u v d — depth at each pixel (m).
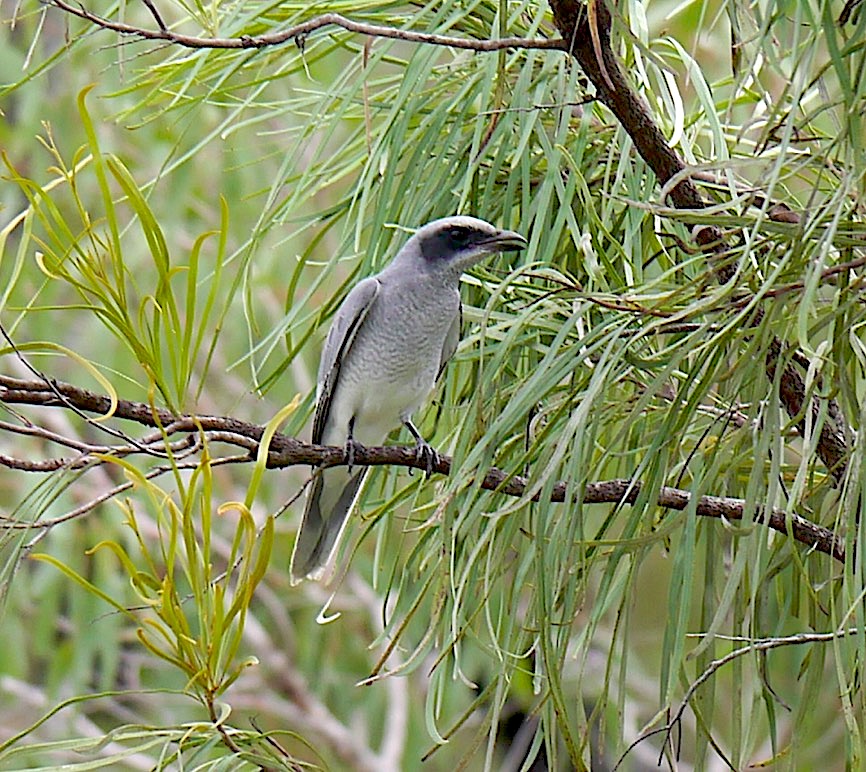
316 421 7.08
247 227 11.19
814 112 3.92
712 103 5.22
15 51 11.08
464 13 5.25
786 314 4.20
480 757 12.51
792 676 9.02
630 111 5.12
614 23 4.98
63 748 4.07
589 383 4.64
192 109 5.79
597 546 4.51
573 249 5.65
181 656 3.93
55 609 10.95
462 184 5.60
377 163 5.31
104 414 4.65
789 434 5.09
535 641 4.51
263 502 12.12
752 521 4.39
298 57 5.80
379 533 5.64
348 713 12.66
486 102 5.29
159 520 3.76
